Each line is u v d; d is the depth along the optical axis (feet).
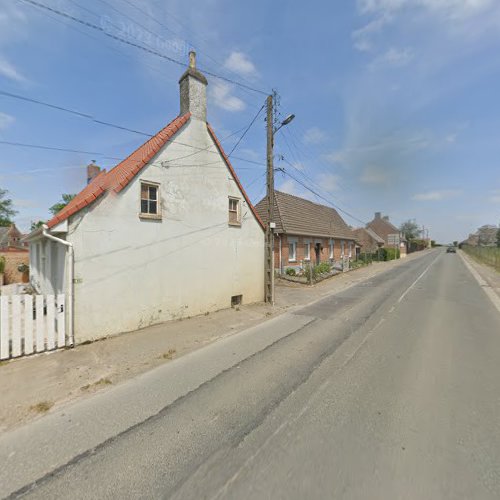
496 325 23.59
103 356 18.07
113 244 22.21
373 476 7.98
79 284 20.39
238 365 16.38
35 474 8.48
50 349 18.86
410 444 9.31
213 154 30.32
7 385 14.16
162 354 18.38
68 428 10.71
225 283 31.83
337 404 11.89
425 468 8.24
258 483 7.88
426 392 12.75
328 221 92.68
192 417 11.28
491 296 36.78
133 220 23.45
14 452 9.43
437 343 19.25
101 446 9.68
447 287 44.60
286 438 9.79
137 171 23.59
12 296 17.43
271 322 26.17
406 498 7.22
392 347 18.66
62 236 20.85
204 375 15.15
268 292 35.76
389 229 202.69
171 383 14.28
